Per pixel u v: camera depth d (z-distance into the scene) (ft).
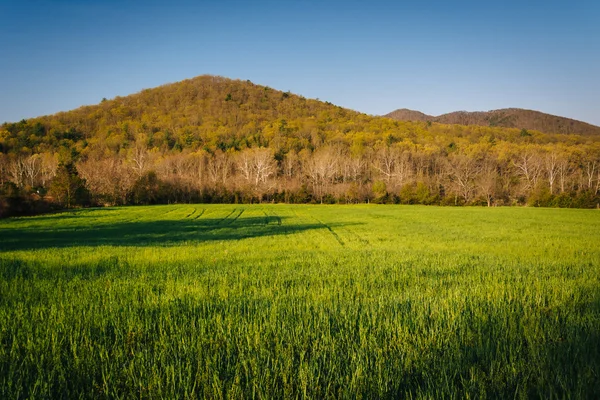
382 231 95.30
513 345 13.56
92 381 11.10
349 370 11.64
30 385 10.72
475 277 30.14
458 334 14.80
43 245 63.77
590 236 77.82
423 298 21.50
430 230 97.40
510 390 10.59
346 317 16.74
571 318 16.57
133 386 10.96
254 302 21.13
